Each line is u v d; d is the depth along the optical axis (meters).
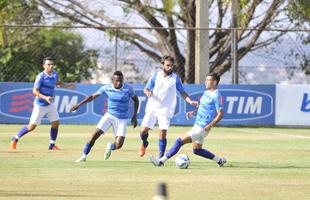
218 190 37.12
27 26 91.19
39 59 115.81
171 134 79.62
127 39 113.44
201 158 54.38
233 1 105.50
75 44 115.62
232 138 75.81
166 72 51.25
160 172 44.62
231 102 93.06
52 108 59.47
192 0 114.06
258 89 93.25
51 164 48.25
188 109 92.06
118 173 43.78
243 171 45.84
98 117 92.75
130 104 92.06
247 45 114.19
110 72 110.50
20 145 63.28
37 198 33.66
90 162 49.88
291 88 93.38
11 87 92.19
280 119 93.44
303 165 49.94
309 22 116.69
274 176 43.41
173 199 33.94
